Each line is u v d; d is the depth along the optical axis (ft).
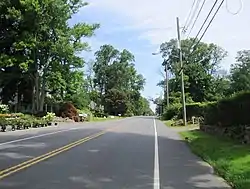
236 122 75.41
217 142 71.26
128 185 33.65
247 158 47.52
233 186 33.76
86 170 41.29
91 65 456.86
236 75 245.86
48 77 191.11
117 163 46.98
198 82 262.67
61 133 101.60
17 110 209.46
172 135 99.76
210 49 286.25
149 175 38.93
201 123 115.55
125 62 467.52
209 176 39.17
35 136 89.56
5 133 100.73
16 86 211.20
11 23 182.09
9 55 183.73
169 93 299.79
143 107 563.48
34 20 178.40
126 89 466.29
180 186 33.68
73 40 190.80
